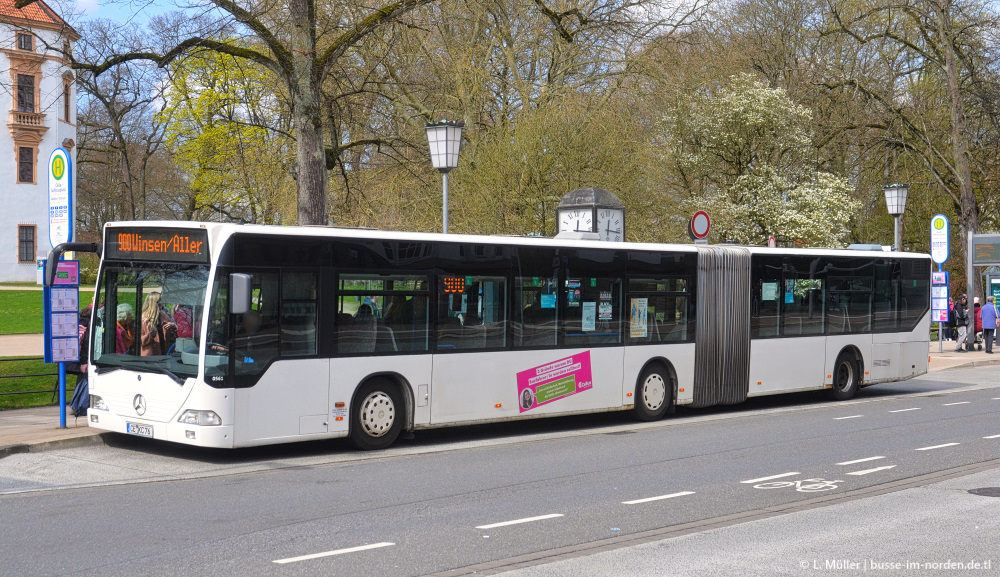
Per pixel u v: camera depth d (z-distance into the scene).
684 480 10.63
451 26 29.88
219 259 11.50
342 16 23.77
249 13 18.58
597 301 15.54
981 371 27.48
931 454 12.58
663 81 29.58
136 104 25.88
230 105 39.09
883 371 20.66
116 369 12.24
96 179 61.41
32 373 18.27
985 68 34.62
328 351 12.34
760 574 6.75
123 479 10.66
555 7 28.77
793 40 39.56
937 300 31.80
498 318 14.20
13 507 9.05
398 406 13.16
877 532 8.12
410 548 7.45
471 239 13.88
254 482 10.48
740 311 17.78
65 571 6.73
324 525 8.27
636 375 16.11
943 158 35.53
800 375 18.91
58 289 13.21
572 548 7.48
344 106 23.89
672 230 28.56
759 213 32.00
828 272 19.47
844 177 36.06
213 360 11.38
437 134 18.16
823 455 12.48
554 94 26.09
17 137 58.19
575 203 21.62
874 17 38.22
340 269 12.48
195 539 7.73
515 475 10.96
